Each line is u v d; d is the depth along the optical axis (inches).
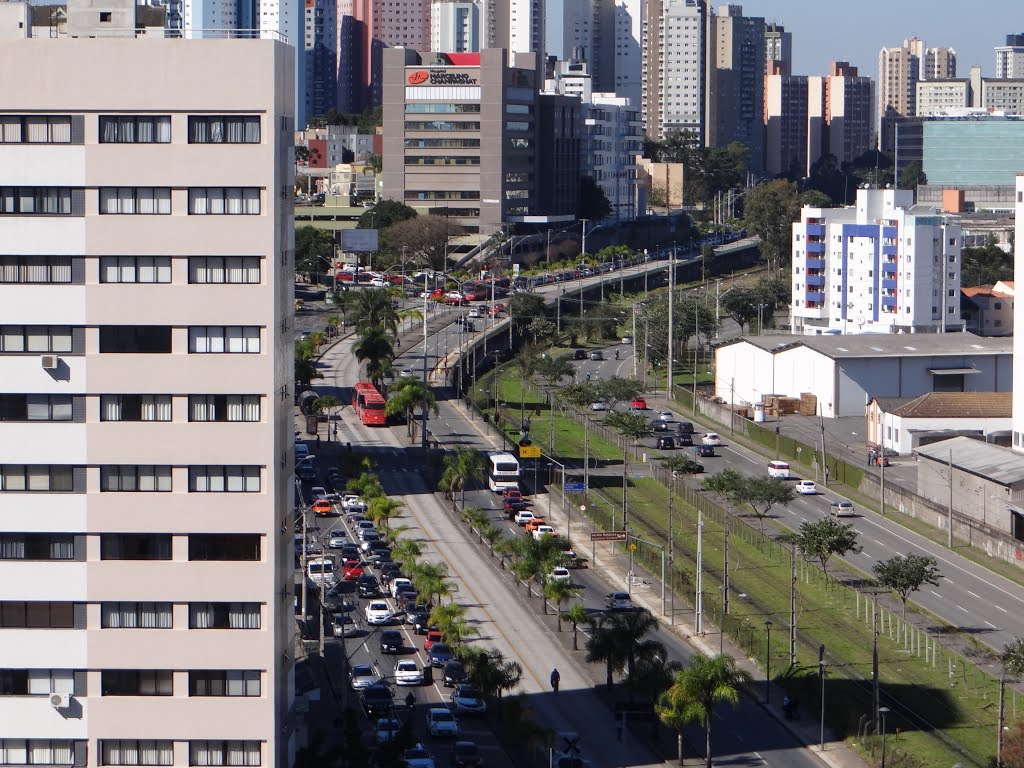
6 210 6441.9
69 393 6466.5
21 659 6476.4
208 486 6510.8
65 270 6461.6
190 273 6481.3
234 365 6481.3
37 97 6392.7
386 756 7859.3
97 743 6505.9
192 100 6417.3
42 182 6427.2
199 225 6451.8
